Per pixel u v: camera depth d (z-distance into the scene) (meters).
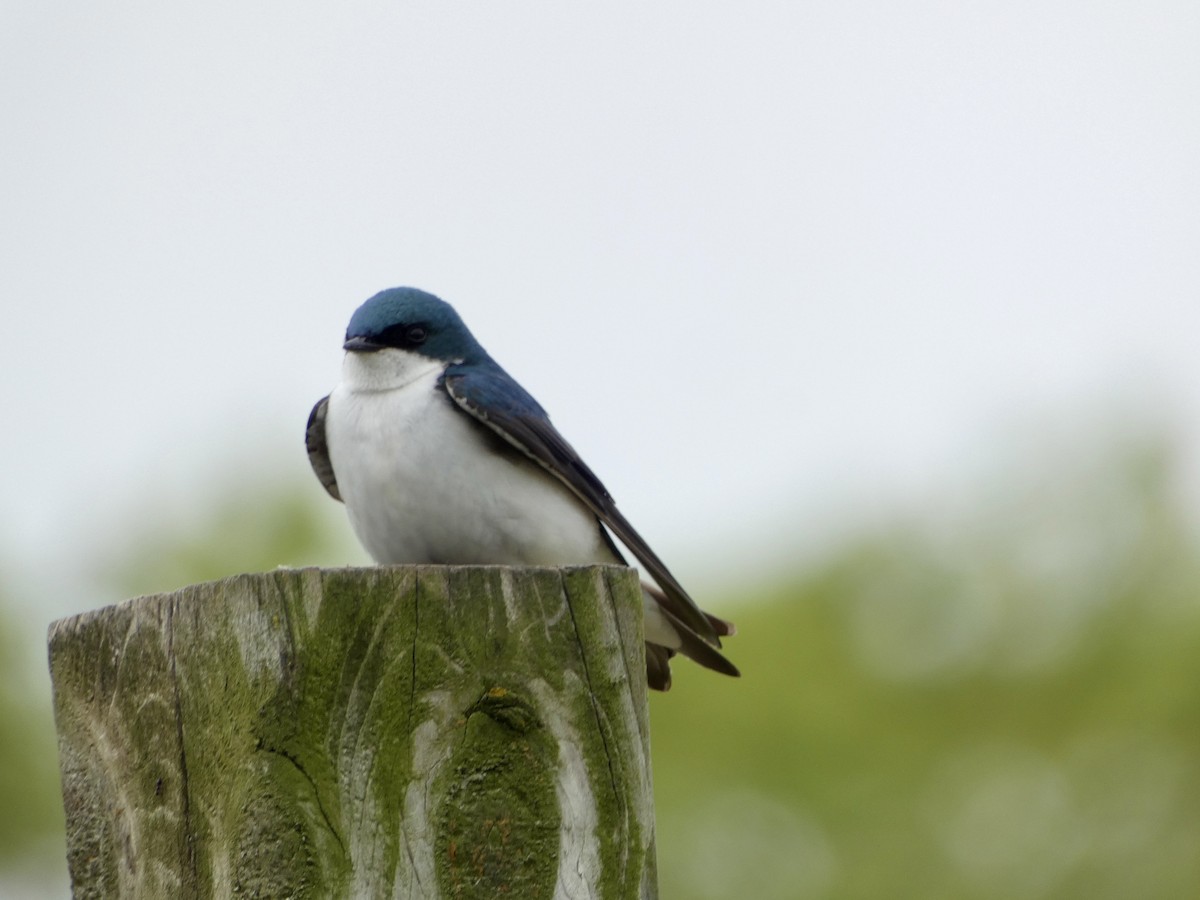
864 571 15.23
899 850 14.09
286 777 5.36
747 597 15.48
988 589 15.02
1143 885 13.81
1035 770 14.62
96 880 6.33
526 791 5.52
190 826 5.75
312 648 5.40
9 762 13.54
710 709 14.57
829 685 14.80
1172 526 14.90
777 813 14.23
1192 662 14.19
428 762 5.45
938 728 14.78
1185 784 14.07
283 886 5.31
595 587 5.68
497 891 5.45
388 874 5.38
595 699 5.62
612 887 5.57
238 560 13.95
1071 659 14.63
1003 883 14.00
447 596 5.53
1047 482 15.21
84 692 6.42
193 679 5.73
